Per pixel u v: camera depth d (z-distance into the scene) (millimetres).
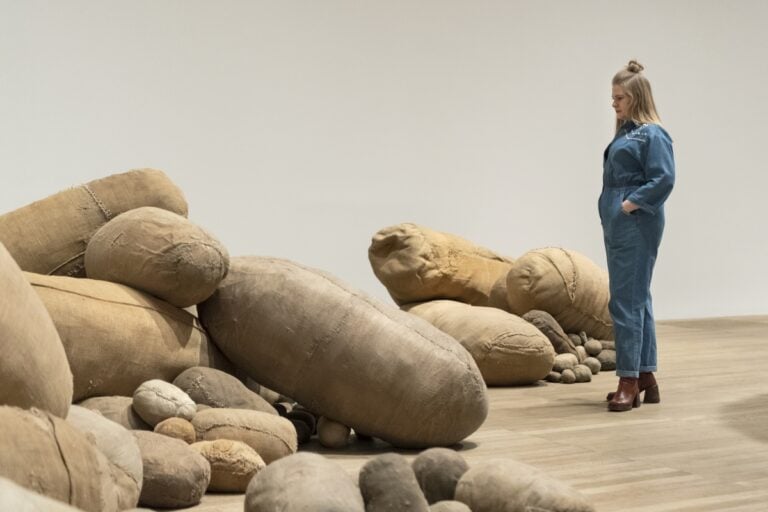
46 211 4445
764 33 10523
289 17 8180
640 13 9875
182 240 3918
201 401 3758
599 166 9766
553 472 3574
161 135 7719
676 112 10125
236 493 3201
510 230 9320
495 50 9148
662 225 4879
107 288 3822
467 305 6113
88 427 2631
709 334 8406
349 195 8516
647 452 3912
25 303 2307
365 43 8523
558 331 6145
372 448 3961
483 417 3980
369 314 3887
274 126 8164
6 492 1478
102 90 7492
